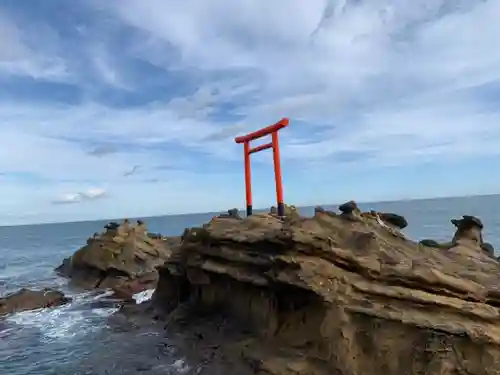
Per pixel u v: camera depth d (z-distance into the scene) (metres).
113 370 15.24
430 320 10.93
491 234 47.66
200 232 18.95
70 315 23.72
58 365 16.27
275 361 12.14
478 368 9.98
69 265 38.16
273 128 18.67
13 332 20.72
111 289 29.70
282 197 18.50
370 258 12.94
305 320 12.98
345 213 15.77
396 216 17.08
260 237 15.38
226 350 14.37
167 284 22.31
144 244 34.81
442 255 14.59
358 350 11.39
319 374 11.32
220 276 17.27
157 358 15.69
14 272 43.84
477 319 10.85
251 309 15.37
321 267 12.95
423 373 10.31
